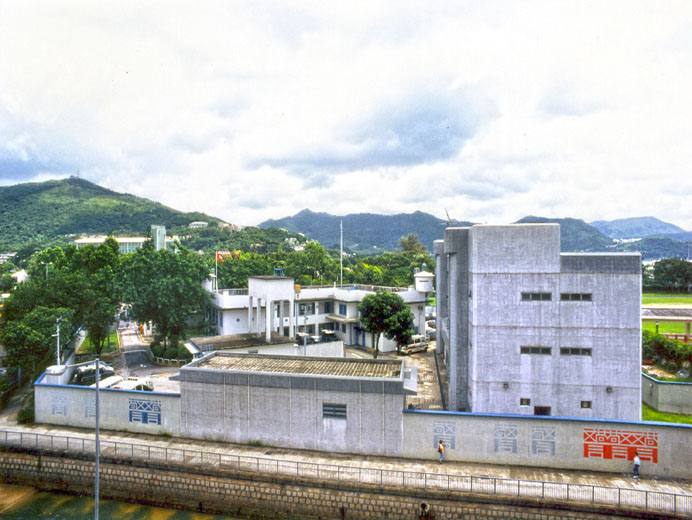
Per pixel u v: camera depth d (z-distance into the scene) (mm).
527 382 36219
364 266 132375
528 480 28391
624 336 34938
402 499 27281
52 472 32719
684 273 135125
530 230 36062
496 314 36562
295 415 33156
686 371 54875
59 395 37781
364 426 32219
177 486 30438
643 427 29406
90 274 66000
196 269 60312
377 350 60750
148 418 35906
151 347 63594
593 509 25422
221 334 65250
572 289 35625
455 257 40250
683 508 25094
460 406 39969
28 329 43594
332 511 28078
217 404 34500
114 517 29656
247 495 29312
